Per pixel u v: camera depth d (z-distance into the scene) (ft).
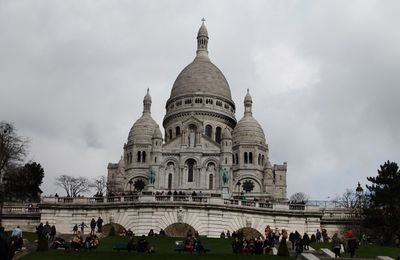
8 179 344.69
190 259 147.33
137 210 257.34
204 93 553.23
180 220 254.06
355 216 273.95
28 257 149.89
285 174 535.19
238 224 259.80
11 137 323.78
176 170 476.54
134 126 532.73
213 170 474.90
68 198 269.44
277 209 268.00
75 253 156.46
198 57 600.39
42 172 402.52
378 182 264.93
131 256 151.84
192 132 489.67
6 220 273.95
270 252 172.24
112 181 503.20
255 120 538.47
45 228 203.92
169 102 566.36
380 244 255.29
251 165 510.17
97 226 255.70
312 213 269.23
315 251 174.91
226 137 473.67
